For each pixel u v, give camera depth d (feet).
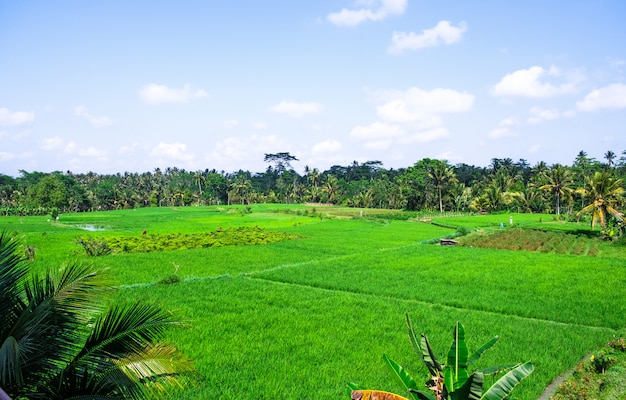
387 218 320.09
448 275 99.19
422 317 66.28
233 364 46.34
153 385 26.61
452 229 226.99
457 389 22.70
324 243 165.17
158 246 147.02
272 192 536.42
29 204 391.04
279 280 94.99
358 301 74.90
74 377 23.11
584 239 179.63
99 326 25.38
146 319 25.61
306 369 45.34
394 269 106.63
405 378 27.50
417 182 393.29
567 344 55.06
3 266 24.17
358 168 624.59
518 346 53.98
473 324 62.95
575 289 85.87
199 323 60.23
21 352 21.62
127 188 551.59
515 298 79.30
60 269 26.11
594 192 193.67
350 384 30.89
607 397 39.60
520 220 269.64
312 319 63.82
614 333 60.64
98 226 246.06
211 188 536.83
